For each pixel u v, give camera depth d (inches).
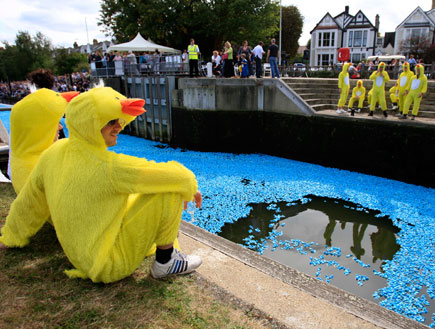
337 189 356.2
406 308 178.1
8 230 117.9
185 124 546.3
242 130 508.4
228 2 962.7
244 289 108.9
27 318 87.6
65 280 103.7
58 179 90.5
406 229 270.5
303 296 106.8
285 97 466.3
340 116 412.2
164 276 106.3
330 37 1731.1
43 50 1662.2
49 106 118.0
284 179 391.2
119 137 684.7
